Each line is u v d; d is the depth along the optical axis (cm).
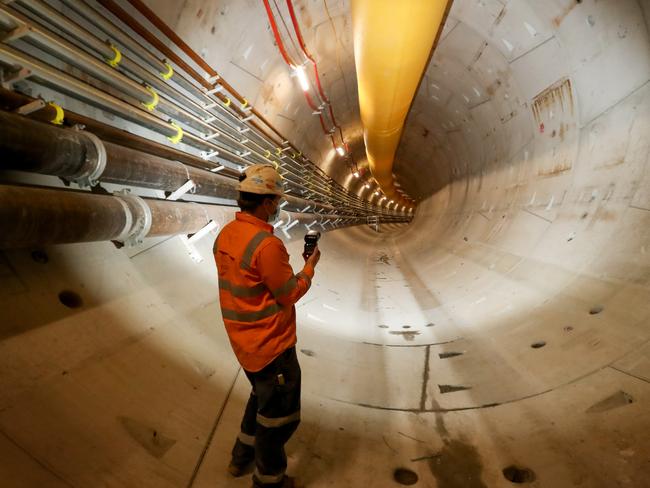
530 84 512
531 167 568
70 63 260
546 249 448
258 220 165
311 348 368
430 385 305
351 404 281
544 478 189
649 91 349
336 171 1495
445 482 197
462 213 944
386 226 3175
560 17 398
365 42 435
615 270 327
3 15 206
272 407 162
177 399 217
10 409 150
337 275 735
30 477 132
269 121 692
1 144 179
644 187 344
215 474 180
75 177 242
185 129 441
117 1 304
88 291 238
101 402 182
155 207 301
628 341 255
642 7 321
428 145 1210
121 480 154
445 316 474
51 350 186
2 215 167
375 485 195
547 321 338
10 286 194
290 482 184
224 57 467
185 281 343
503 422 239
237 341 161
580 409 225
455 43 577
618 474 176
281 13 491
